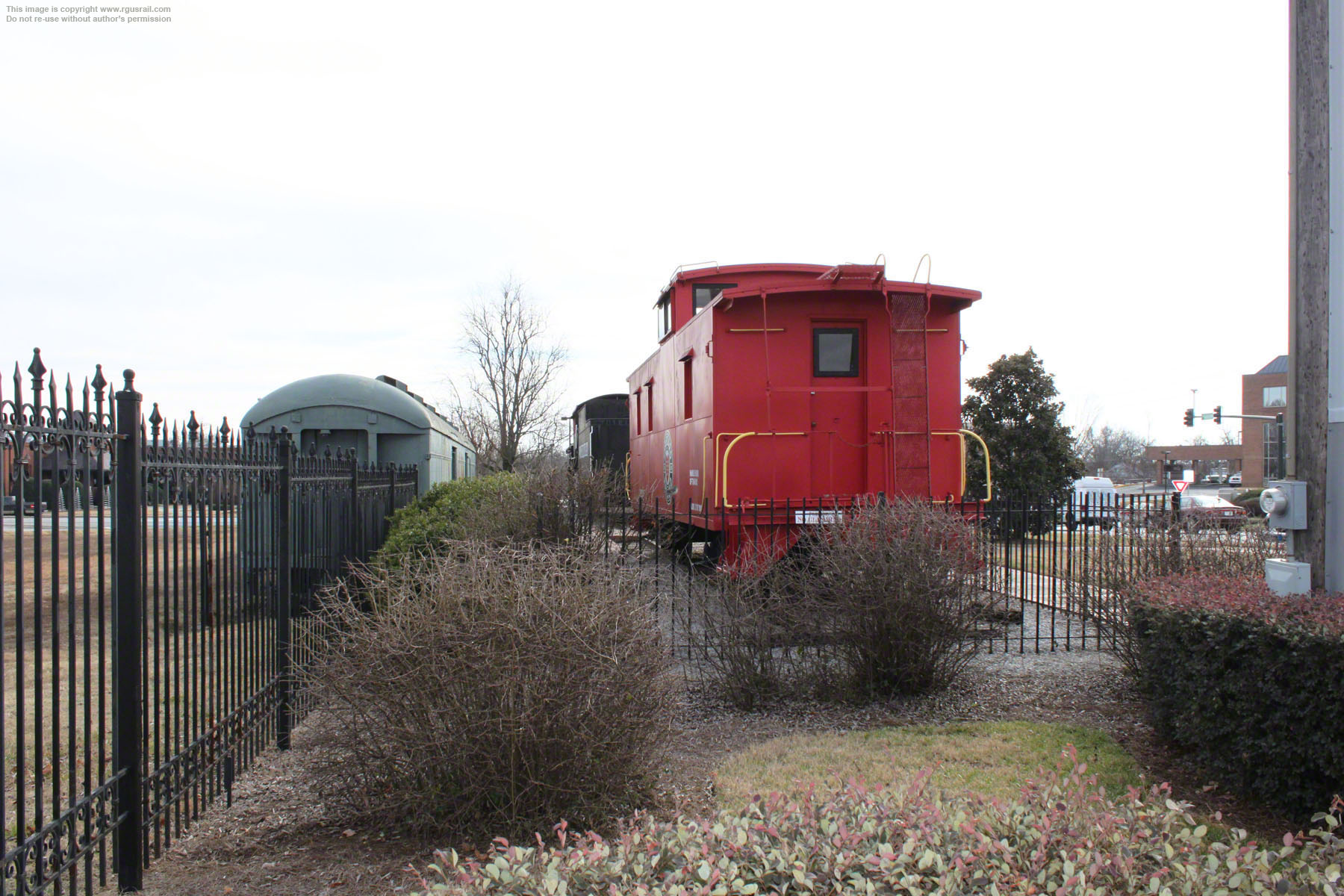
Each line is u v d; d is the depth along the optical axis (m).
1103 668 7.94
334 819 4.87
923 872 2.81
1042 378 25.12
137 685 4.18
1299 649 4.48
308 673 5.71
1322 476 5.51
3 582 3.15
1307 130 5.55
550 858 2.95
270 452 6.15
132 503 4.18
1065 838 2.99
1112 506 11.04
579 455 26.67
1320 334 5.52
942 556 7.15
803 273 13.92
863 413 10.52
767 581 7.49
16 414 3.16
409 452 14.73
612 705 4.60
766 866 2.77
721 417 10.48
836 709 7.02
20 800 3.29
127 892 4.09
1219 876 2.79
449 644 4.48
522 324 32.34
